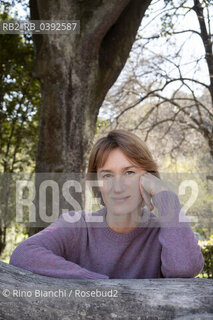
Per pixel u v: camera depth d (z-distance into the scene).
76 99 4.57
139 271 1.28
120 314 0.88
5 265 1.01
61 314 0.88
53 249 1.21
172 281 1.00
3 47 7.66
